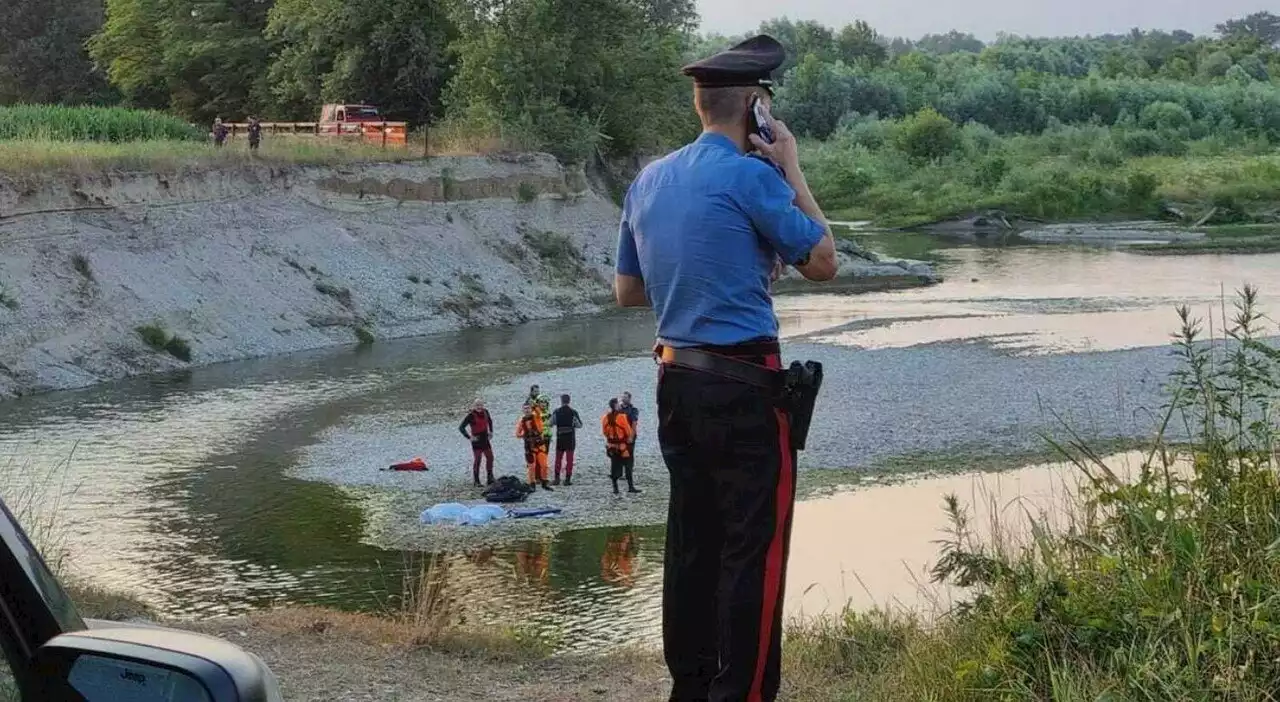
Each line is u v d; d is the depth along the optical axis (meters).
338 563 17.61
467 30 59.44
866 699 6.80
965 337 39.84
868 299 52.12
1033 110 146.62
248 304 41.88
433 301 47.22
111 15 73.94
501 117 57.75
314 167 48.91
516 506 20.89
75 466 24.62
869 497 20.11
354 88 63.38
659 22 79.31
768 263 4.29
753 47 4.37
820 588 14.11
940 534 17.02
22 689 2.14
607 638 13.46
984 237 87.00
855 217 103.62
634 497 21.41
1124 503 6.11
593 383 33.81
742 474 4.20
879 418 27.23
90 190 40.81
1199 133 139.62
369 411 30.61
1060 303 49.31
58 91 83.88
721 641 4.23
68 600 2.41
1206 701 4.82
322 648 9.23
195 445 26.78
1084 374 31.98
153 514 20.75
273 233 45.56
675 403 4.27
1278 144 141.62
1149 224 93.94
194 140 55.12
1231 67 182.75
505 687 8.50
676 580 4.50
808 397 4.23
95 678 2.07
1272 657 4.97
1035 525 6.57
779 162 4.30
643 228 4.33
